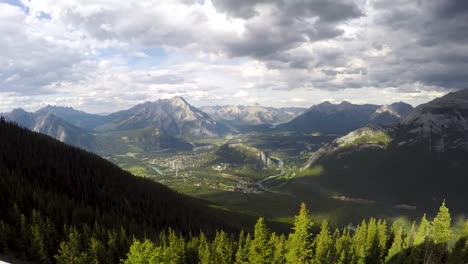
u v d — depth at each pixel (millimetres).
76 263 88938
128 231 134000
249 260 81750
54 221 118688
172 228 170625
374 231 119938
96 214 138125
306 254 75625
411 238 131375
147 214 179500
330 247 105688
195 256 105375
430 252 102625
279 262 80625
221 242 102000
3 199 123500
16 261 90000
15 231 99750
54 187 177125
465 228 102688
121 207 176750
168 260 69062
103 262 96875
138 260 57938
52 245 98812
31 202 129500
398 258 108688
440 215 102750
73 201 150125
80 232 113875
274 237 84625
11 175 153625
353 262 99312
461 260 99250
